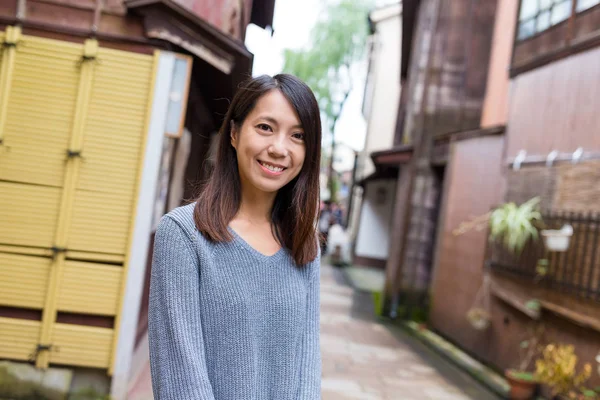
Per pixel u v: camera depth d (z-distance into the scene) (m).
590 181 4.70
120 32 3.94
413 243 9.45
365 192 18.02
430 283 8.83
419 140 9.52
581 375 4.37
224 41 4.00
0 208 3.88
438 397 5.28
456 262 7.74
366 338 7.73
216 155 1.44
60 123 3.91
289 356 1.37
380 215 17.80
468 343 7.02
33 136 3.89
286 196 1.49
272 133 1.36
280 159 1.36
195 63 4.59
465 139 8.05
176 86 3.99
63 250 3.92
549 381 4.60
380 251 17.75
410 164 9.57
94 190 3.95
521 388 5.07
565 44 5.54
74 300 3.95
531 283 5.43
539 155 5.78
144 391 4.35
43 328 3.92
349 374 5.76
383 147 18.84
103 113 3.94
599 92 4.80
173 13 3.82
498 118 8.34
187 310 1.25
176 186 5.65
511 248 5.86
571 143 5.15
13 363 3.94
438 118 9.51
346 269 16.97
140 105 3.97
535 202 5.56
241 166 1.39
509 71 6.77
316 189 1.45
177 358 1.21
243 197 1.44
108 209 3.96
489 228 6.68
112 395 3.98
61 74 3.90
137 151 3.97
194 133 6.48
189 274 1.26
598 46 4.95
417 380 5.83
